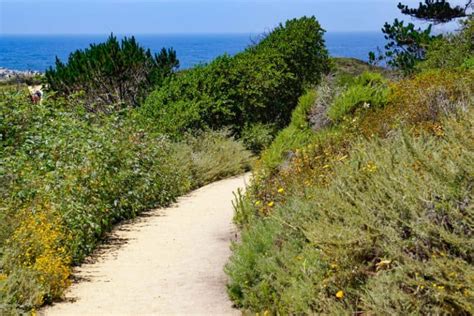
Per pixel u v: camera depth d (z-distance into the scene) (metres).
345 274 5.13
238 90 18.98
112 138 11.95
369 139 8.24
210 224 10.77
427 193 4.81
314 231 5.36
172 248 9.28
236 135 19.19
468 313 4.22
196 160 15.62
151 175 12.69
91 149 10.41
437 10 18.61
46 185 9.20
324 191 6.23
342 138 9.60
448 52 16.14
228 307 6.71
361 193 5.40
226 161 16.58
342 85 13.87
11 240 7.58
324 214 5.64
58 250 7.93
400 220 4.80
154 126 16.58
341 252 5.19
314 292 5.34
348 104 11.56
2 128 11.38
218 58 19.34
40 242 7.69
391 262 4.79
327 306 5.11
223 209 12.07
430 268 4.36
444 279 4.29
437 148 5.58
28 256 7.34
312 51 22.39
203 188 14.86
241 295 6.70
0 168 9.45
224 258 8.59
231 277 6.88
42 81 18.55
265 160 11.13
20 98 12.35
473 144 4.89
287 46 21.23
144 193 12.31
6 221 8.13
